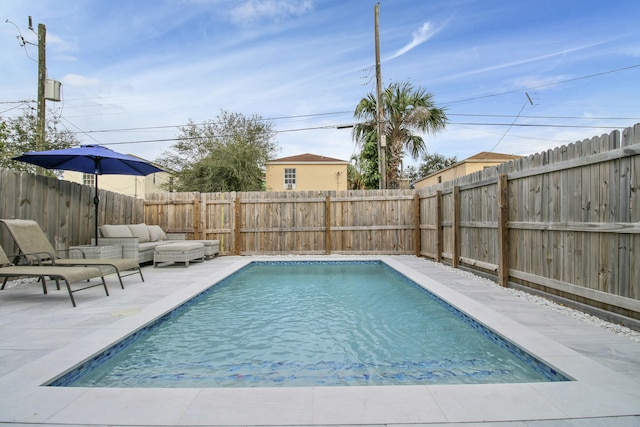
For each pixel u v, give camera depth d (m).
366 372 2.99
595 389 2.36
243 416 2.07
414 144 14.79
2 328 3.63
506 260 5.72
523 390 2.37
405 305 5.17
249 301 5.47
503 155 21.03
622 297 3.62
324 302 5.38
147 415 2.08
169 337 3.87
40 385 2.44
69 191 7.36
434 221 8.88
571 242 4.38
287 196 10.45
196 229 10.30
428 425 1.99
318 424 2.00
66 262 5.55
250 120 23.19
